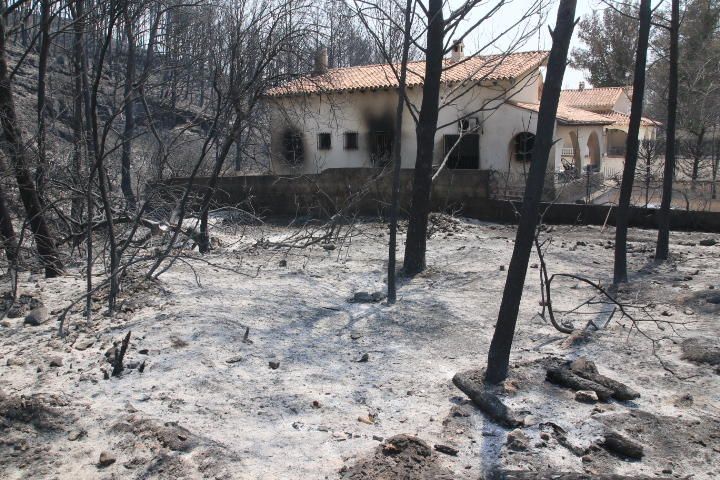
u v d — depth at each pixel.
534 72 11.70
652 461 4.58
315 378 6.03
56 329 7.17
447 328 7.63
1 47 9.33
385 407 5.44
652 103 30.05
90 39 13.59
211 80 9.61
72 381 5.77
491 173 18.38
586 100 35.34
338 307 8.50
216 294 8.65
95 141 8.33
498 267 11.26
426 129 10.44
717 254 12.77
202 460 4.53
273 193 19.98
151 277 8.87
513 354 6.70
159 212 11.52
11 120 9.23
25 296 8.26
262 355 6.55
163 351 6.44
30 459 4.64
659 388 5.86
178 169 11.85
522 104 21.78
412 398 5.62
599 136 26.09
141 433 4.84
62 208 11.73
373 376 6.13
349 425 5.08
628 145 9.66
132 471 4.46
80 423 5.03
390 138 23.73
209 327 7.11
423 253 10.76
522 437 4.80
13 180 10.80
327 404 5.47
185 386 5.69
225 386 5.74
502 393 5.59
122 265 8.60
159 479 4.36
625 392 5.58
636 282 10.05
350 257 12.23
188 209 11.95
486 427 5.06
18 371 6.02
